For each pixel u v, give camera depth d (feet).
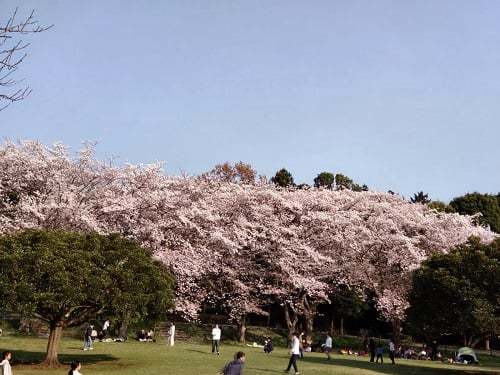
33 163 99.96
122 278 64.54
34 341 97.19
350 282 130.21
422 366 87.51
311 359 89.81
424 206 150.41
